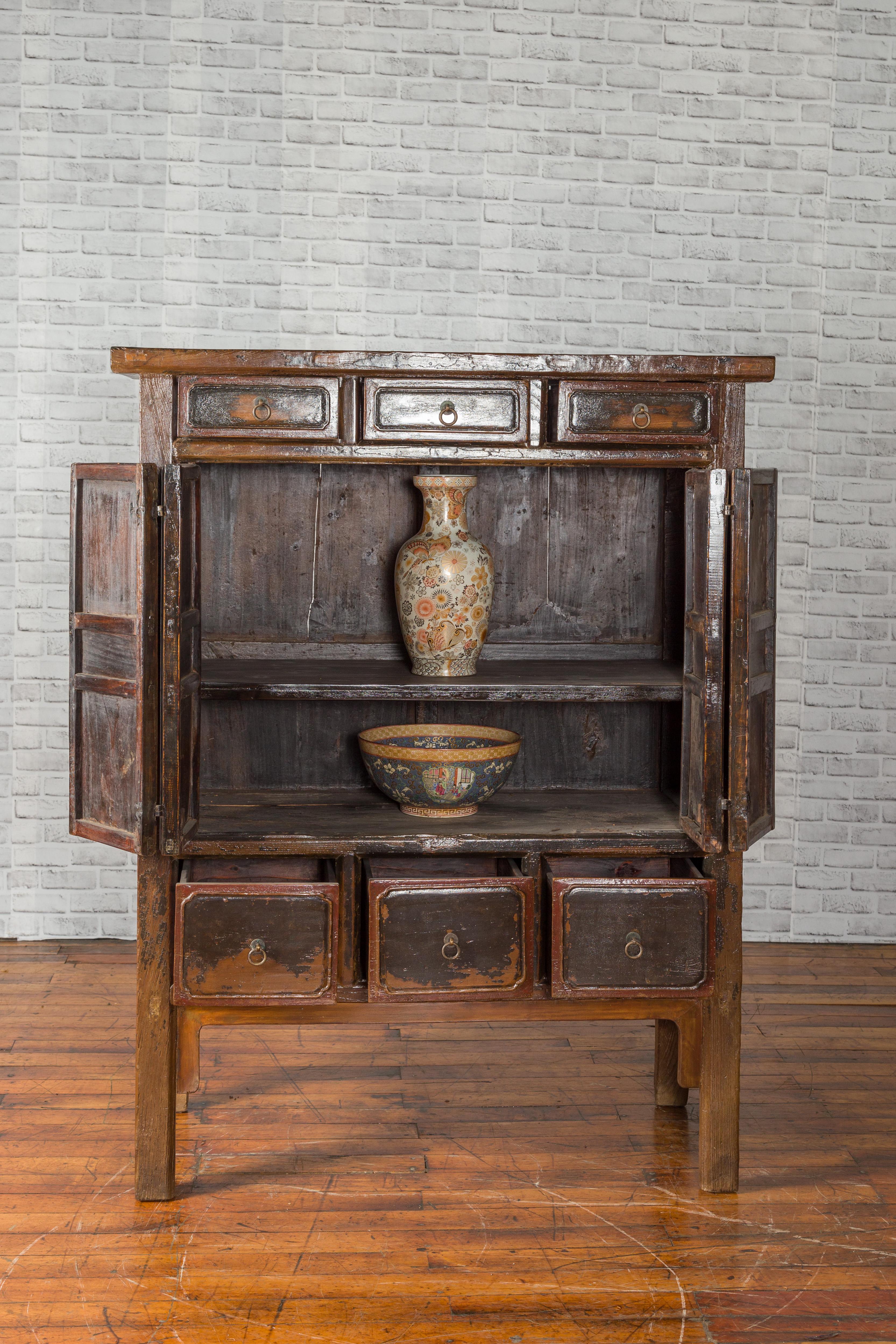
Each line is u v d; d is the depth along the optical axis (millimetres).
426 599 2725
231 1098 2883
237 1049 3172
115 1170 2523
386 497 2955
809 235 3902
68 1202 2404
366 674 2740
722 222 3889
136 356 2309
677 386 2438
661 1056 2848
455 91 3811
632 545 3008
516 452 2436
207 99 3771
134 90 3754
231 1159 2592
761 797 2537
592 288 3887
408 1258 2230
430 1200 2436
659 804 2836
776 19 3848
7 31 3723
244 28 3760
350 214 3828
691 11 3836
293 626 2967
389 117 3807
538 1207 2414
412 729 2875
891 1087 2986
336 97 3793
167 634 2262
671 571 3000
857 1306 2109
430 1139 2693
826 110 3871
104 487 2379
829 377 3932
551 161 3846
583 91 3834
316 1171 2545
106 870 3936
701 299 3906
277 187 3805
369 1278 2168
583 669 2850
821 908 4047
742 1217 2391
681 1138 2715
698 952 2459
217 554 2930
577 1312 2080
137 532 2254
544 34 3816
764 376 2420
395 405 2400
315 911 2396
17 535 3834
